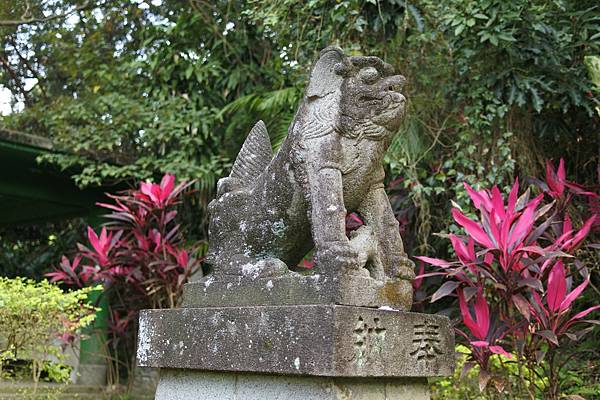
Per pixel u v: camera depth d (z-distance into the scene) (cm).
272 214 299
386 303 280
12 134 672
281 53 677
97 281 677
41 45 952
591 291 505
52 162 710
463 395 457
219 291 301
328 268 266
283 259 305
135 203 622
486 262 363
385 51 538
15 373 645
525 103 513
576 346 486
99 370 711
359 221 459
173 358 299
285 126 643
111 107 731
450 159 530
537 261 362
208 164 700
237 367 272
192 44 754
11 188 745
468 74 527
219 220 318
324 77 292
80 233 964
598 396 459
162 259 603
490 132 520
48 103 941
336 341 246
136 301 659
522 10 488
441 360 296
